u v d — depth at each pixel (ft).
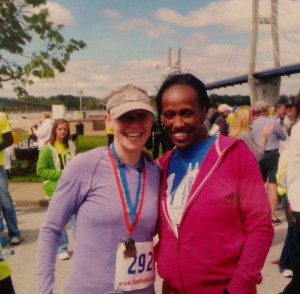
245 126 15.01
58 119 15.06
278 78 176.96
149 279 6.06
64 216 5.98
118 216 5.82
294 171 9.63
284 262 13.62
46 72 55.16
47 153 14.60
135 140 5.91
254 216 5.54
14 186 30.71
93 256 5.83
